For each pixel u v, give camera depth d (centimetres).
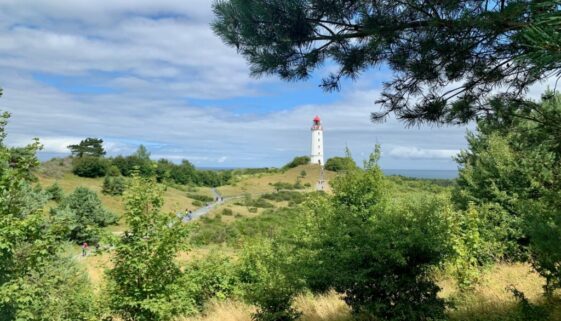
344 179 958
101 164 8919
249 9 400
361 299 593
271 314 672
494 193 1155
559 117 473
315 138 14125
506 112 496
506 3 332
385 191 943
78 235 2131
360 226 608
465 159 1500
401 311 555
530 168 1084
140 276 794
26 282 753
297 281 671
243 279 1190
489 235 1070
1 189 760
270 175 13362
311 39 427
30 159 802
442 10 374
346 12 401
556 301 646
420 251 561
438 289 581
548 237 506
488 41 416
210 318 1001
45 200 1196
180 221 837
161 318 758
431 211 619
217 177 13400
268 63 441
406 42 452
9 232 704
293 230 1144
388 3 390
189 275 851
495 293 773
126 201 816
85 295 952
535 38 262
